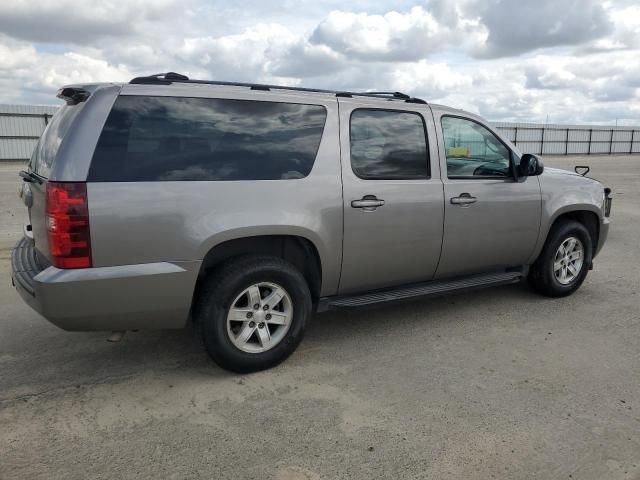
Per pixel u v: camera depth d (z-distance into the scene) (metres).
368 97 4.36
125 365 3.89
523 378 3.71
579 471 2.70
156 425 3.10
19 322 4.70
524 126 48.47
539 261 5.34
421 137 4.41
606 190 5.80
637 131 55.44
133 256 3.24
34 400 3.37
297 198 3.74
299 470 2.69
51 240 3.10
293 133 3.82
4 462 2.73
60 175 3.08
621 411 3.27
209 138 3.51
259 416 3.20
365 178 4.08
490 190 4.75
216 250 3.64
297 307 3.83
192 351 4.14
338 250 3.99
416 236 4.35
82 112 3.20
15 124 31.55
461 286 4.71
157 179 3.29
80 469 2.69
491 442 2.94
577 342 4.35
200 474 2.66
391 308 5.19
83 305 3.16
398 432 3.03
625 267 6.82
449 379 3.69
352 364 3.93
